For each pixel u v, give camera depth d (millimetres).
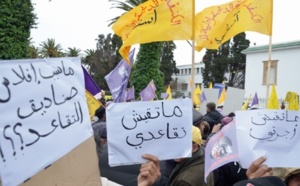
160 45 16094
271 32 5875
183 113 2289
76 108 1777
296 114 2402
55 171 1603
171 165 3406
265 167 2240
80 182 1708
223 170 3389
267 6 5922
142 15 5320
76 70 1819
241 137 2330
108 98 17031
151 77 15992
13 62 1506
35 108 1558
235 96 8250
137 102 2215
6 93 1447
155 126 2230
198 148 2994
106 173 3389
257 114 2363
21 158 1451
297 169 2391
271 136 2354
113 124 2158
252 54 30344
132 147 2178
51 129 1610
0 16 9953
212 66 51062
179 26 5289
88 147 1797
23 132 1483
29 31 10766
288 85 27312
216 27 6391
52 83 1667
